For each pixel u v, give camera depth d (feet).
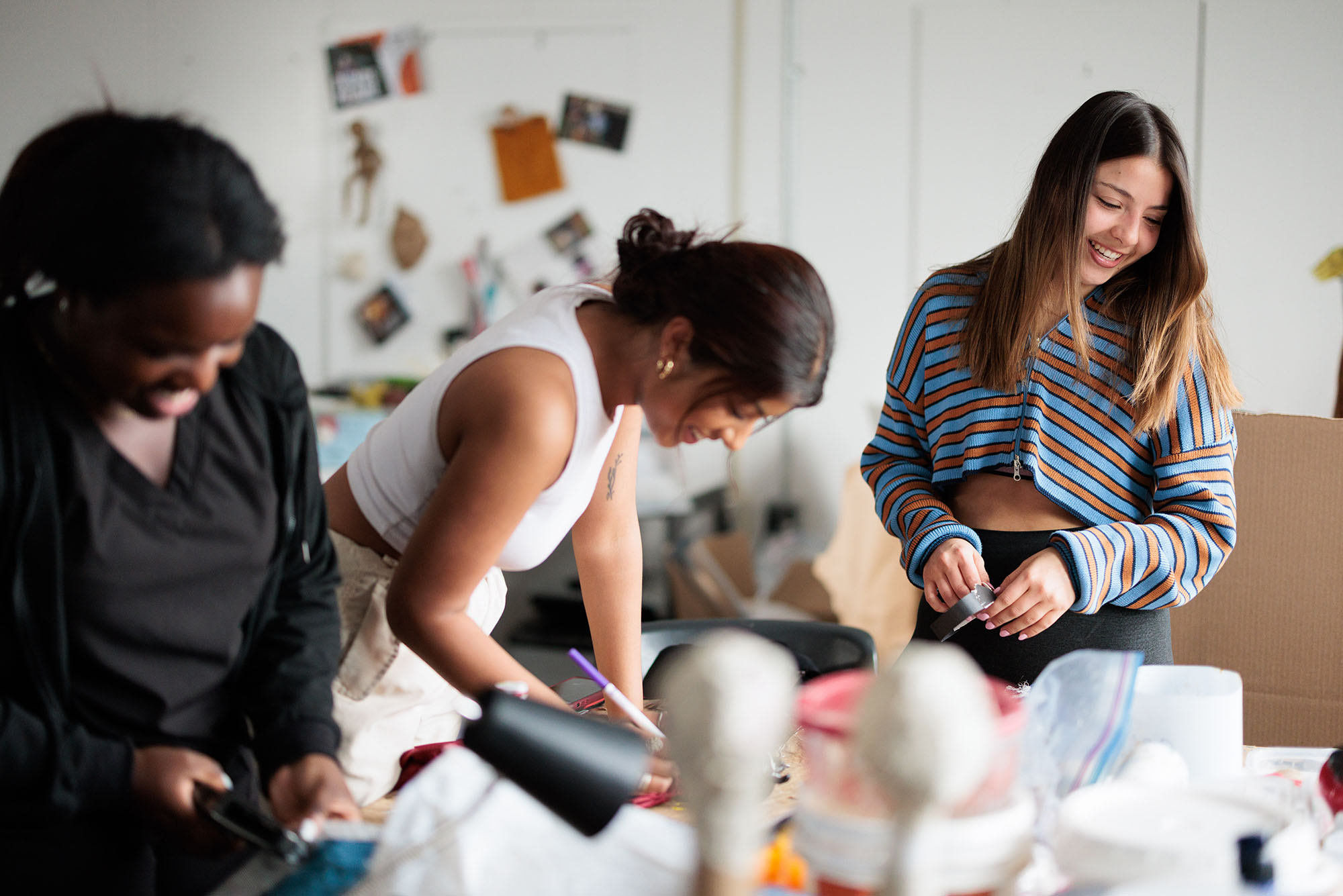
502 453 3.52
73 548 2.86
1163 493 4.74
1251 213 12.11
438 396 3.84
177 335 2.50
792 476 13.78
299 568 3.45
